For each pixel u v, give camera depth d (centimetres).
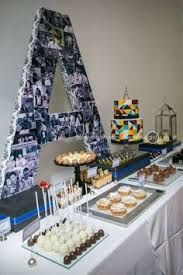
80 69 170
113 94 231
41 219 130
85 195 156
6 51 141
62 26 156
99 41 210
